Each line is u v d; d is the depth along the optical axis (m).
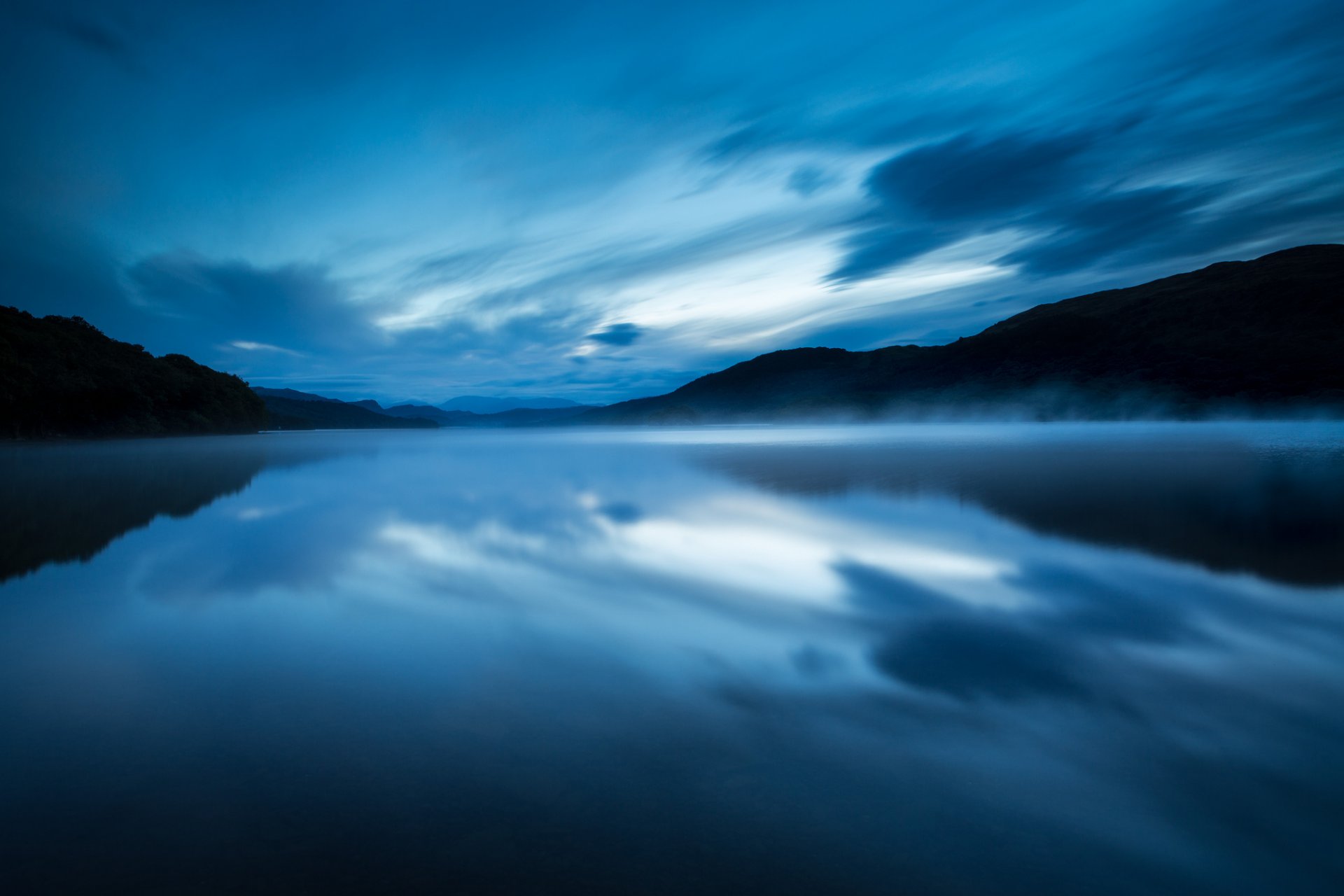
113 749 3.32
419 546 9.09
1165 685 4.14
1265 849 2.59
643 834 2.63
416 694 4.08
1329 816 2.79
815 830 2.67
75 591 6.68
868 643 5.02
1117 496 12.80
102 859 2.45
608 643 5.09
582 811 2.79
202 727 3.60
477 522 11.19
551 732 3.56
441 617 5.80
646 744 3.40
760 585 6.82
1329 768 3.15
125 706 3.88
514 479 19.31
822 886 2.32
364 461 30.64
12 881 2.31
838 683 4.24
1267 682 4.20
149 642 5.10
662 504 13.14
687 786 3.00
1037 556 7.75
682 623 5.59
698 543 9.09
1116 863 2.49
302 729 3.57
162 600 6.37
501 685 4.24
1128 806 2.85
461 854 2.50
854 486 15.43
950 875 2.41
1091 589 6.36
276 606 6.20
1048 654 4.70
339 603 6.26
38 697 4.00
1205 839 2.63
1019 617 5.58
